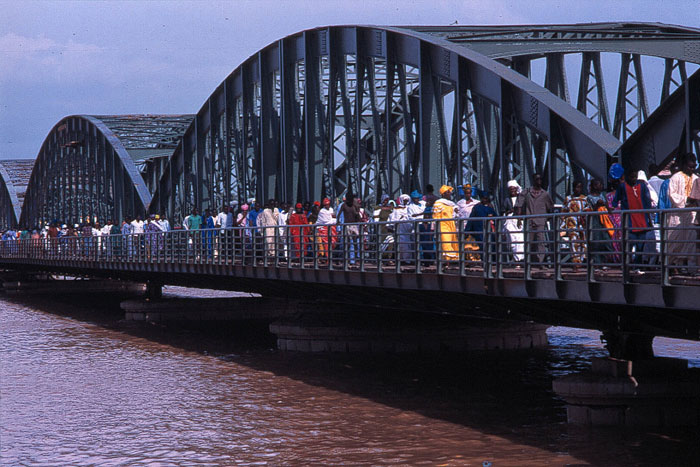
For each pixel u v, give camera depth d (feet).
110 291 523.70
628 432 129.90
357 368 201.05
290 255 199.41
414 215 180.75
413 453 127.03
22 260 463.42
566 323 137.08
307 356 222.89
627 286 107.65
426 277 148.25
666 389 131.34
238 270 220.02
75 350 246.47
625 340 135.03
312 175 282.15
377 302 184.14
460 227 140.67
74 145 534.37
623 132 222.89
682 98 165.17
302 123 302.04
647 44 222.48
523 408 151.64
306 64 285.02
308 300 236.22
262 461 125.80
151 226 327.06
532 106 195.72
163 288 529.04
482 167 217.77
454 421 144.77
